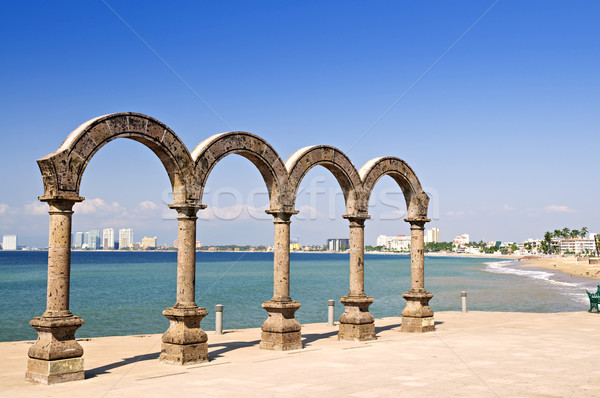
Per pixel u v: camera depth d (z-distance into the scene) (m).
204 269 137.50
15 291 60.84
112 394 11.47
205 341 15.49
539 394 11.43
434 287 72.62
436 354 16.64
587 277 100.12
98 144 13.52
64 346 12.82
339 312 40.06
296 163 18.50
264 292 61.22
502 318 27.31
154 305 45.19
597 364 14.88
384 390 11.82
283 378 13.15
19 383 12.62
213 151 16.05
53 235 12.97
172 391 11.78
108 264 161.75
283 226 18.12
